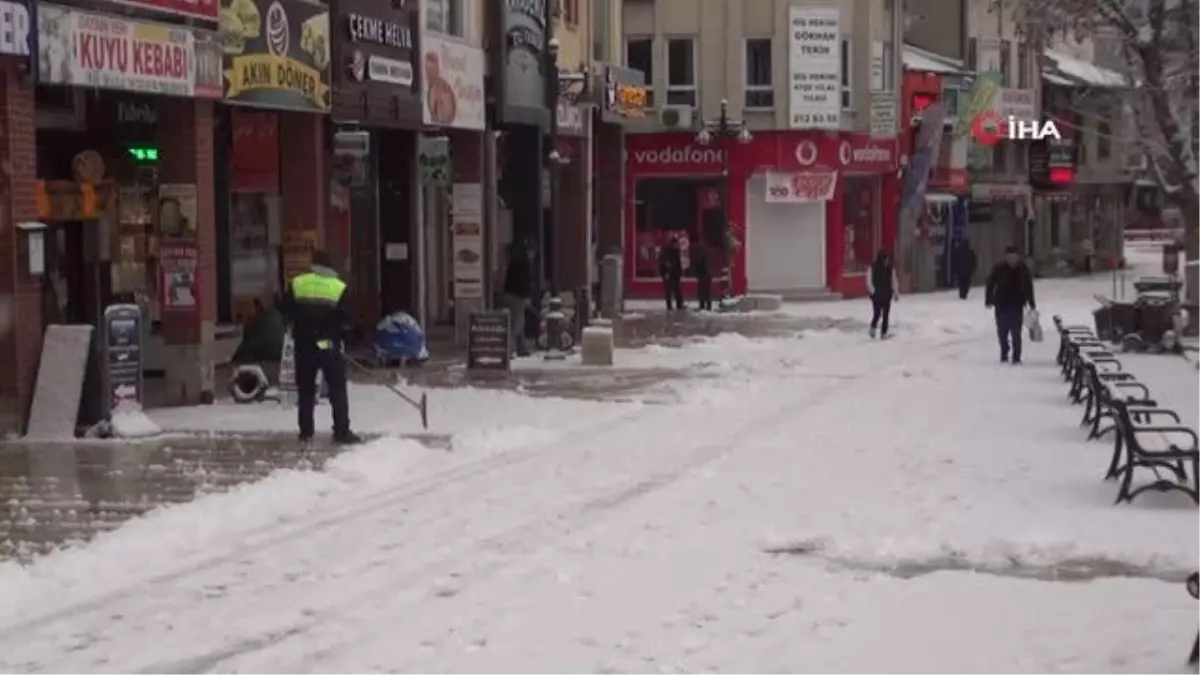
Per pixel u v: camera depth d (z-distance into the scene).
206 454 23.38
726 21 68.31
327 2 34.88
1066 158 89.81
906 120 74.12
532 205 49.09
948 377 36.09
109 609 14.57
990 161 84.56
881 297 48.22
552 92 48.84
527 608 14.47
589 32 56.59
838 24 68.56
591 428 26.95
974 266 77.31
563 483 21.28
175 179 28.62
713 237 69.06
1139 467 21.27
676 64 68.81
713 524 18.39
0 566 16.11
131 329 25.33
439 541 17.48
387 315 41.28
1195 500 19.28
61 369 24.95
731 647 13.07
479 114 43.72
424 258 45.41
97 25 25.31
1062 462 23.02
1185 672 12.18
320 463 22.58
